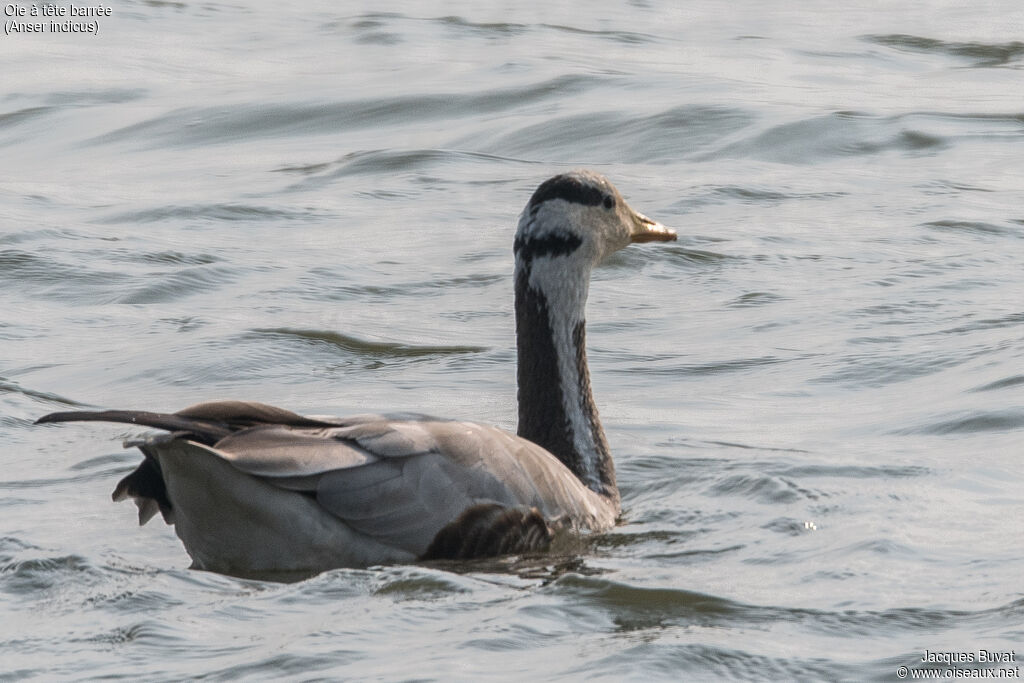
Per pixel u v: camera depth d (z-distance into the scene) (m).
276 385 15.09
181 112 29.36
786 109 27.48
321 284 18.81
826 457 12.47
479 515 9.94
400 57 33.69
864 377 14.98
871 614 8.93
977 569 9.68
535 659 8.27
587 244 11.88
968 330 16.23
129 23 38.50
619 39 35.81
